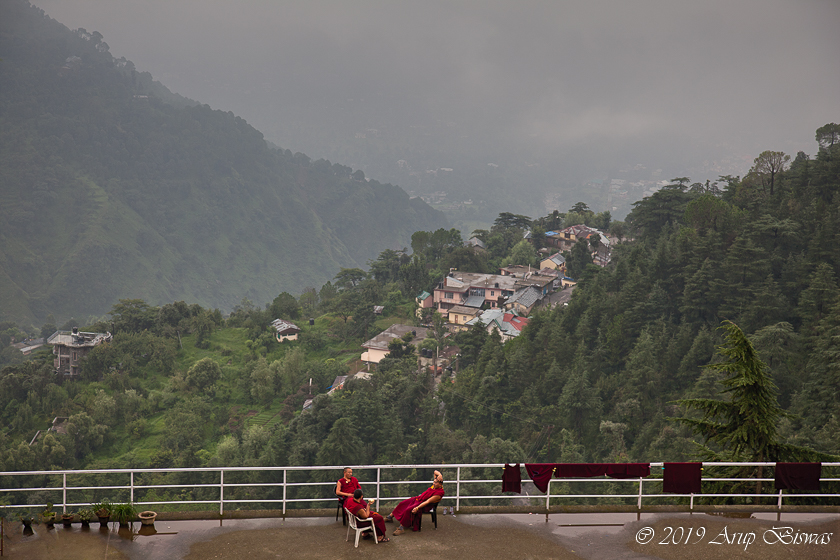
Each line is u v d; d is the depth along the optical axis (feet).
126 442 347.15
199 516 49.16
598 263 491.31
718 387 208.33
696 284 288.92
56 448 316.81
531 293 428.56
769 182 390.42
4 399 382.42
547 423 263.70
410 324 466.29
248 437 303.48
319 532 47.42
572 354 290.56
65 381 401.90
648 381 252.21
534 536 47.39
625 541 46.93
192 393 387.14
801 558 44.93
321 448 244.42
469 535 47.34
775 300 262.47
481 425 278.67
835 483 74.13
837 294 243.81
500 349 308.60
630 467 51.49
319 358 448.24
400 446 262.47
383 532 45.98
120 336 433.07
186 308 488.02
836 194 339.98
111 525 47.83
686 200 444.14
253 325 483.92
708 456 78.02
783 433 164.86
